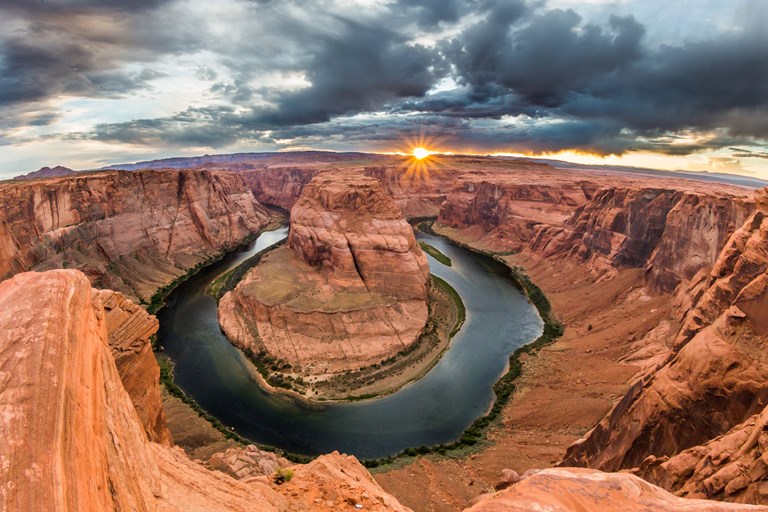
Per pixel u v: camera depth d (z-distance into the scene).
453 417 53.38
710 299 36.41
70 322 10.60
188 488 12.72
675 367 32.16
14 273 30.42
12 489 6.39
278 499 15.39
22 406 7.72
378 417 53.31
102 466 8.45
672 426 29.80
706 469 21.45
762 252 32.94
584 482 12.34
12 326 9.49
